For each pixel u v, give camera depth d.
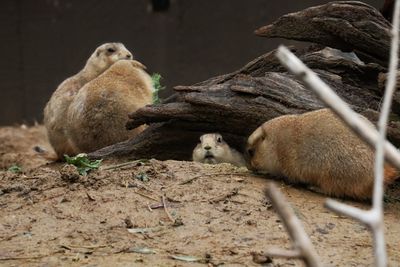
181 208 10.66
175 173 12.02
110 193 11.11
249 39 39.28
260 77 14.45
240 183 11.73
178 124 15.33
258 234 9.85
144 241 9.63
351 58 15.46
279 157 12.13
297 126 12.02
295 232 4.16
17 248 9.47
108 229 10.02
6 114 39.03
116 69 17.86
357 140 11.44
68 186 11.45
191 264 8.90
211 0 39.78
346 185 11.41
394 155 4.51
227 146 14.78
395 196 11.82
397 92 12.55
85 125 17.19
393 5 14.98
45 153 22.97
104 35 40.25
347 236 9.87
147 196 11.04
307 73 4.32
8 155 22.66
